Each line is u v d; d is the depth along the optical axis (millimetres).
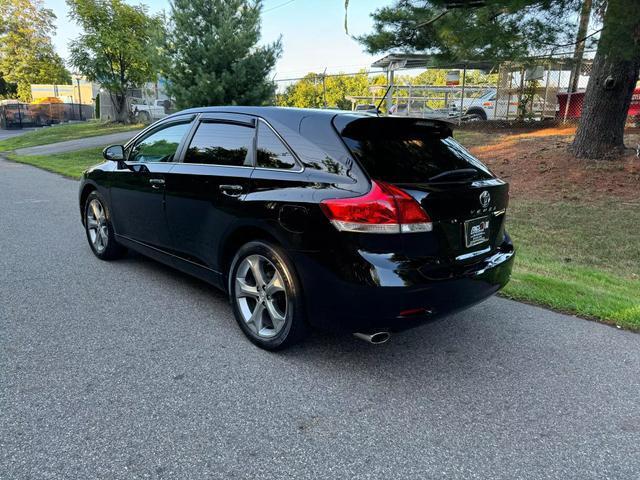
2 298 4230
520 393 2941
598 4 7461
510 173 10039
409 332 3814
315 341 3580
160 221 4246
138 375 3016
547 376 3154
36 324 3717
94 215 5418
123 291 4473
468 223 3094
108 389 2846
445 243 2949
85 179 5406
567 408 2795
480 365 3285
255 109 3611
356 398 2844
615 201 7977
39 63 53219
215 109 3957
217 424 2553
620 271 5621
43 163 15820
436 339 3689
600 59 9594
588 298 4465
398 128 3238
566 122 14719
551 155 10445
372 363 3270
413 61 17719
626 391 2988
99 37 24938
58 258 5465
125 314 3953
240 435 2471
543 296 4504
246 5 13742
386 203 2729
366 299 2777
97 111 36312
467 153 3555
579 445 2463
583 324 4012
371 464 2289
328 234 2844
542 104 15969
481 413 2727
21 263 5254
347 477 2199
